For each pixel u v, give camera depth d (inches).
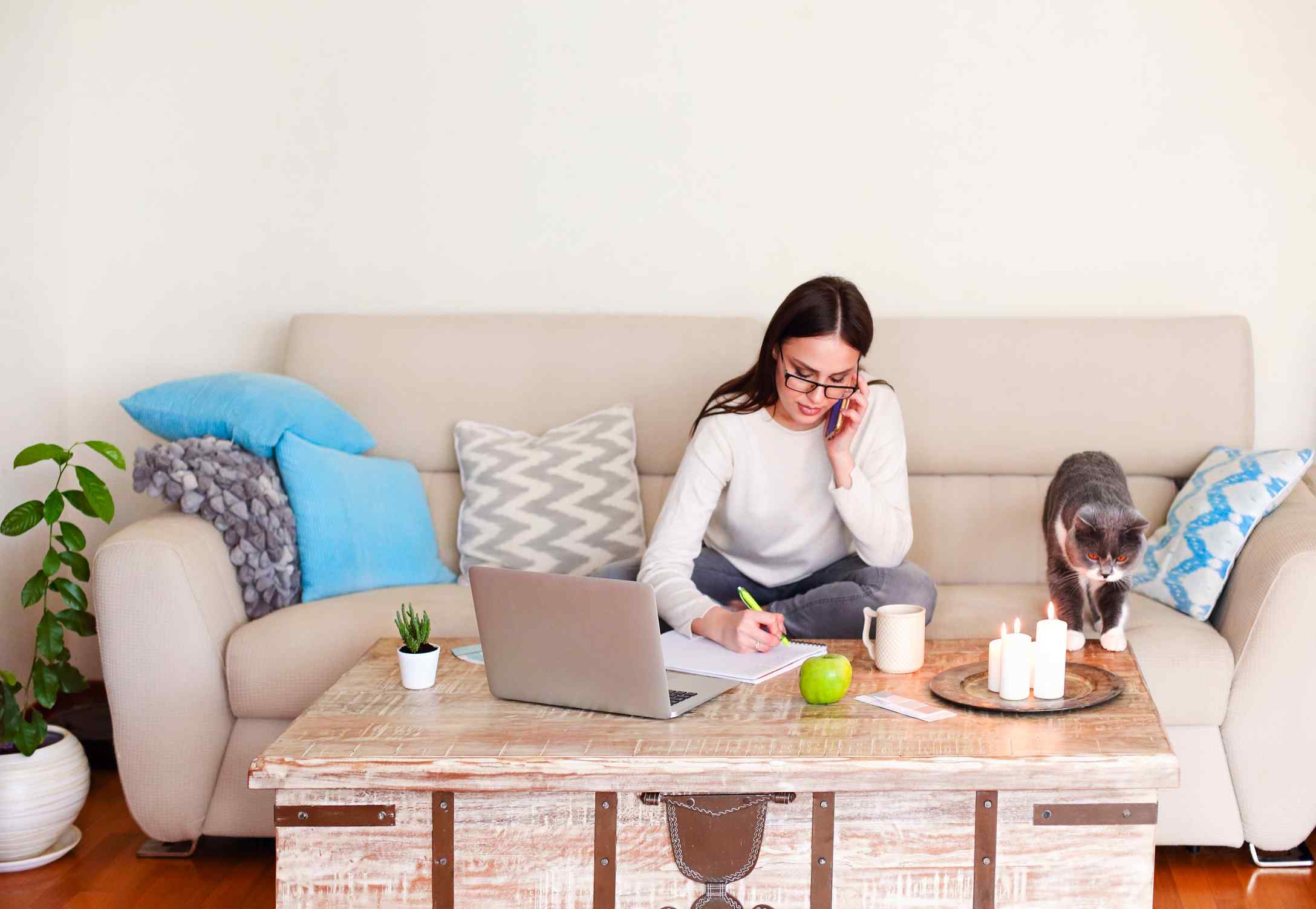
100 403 123.6
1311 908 80.4
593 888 59.5
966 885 59.1
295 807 59.9
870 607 83.0
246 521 92.3
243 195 122.0
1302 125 115.1
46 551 118.0
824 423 87.5
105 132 121.4
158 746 85.7
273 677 85.8
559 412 110.5
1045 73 117.0
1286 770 84.8
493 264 121.7
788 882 59.3
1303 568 83.7
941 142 118.3
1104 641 78.0
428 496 110.3
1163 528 99.7
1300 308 116.5
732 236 120.2
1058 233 118.1
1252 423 108.8
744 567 92.7
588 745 59.6
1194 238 117.0
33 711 88.0
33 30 114.0
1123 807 58.4
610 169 120.3
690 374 110.1
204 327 123.0
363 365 111.2
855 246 119.6
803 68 118.4
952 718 63.1
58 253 120.3
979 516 108.7
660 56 119.2
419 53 120.3
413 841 59.8
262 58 120.8
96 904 81.4
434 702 67.3
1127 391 107.6
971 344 109.4
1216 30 115.3
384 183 121.5
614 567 91.4
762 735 60.7
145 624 84.7
